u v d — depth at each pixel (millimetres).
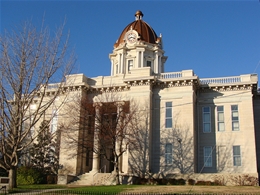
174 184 37094
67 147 42219
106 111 40469
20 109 26000
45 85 26703
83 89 45438
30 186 33156
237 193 23047
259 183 38562
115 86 45062
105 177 38781
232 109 42406
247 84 42062
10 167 26719
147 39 58125
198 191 24891
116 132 38625
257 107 45594
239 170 39812
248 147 40219
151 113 42656
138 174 39938
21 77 26047
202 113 43469
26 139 39438
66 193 23781
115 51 57938
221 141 41625
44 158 42156
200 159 41781
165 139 41688
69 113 41438
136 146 39812
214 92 43719
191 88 42219
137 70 44844
